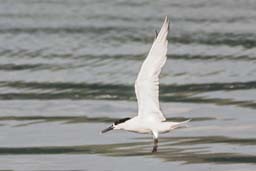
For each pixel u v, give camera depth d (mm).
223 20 48031
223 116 29125
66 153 25641
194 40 42438
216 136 27031
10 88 33406
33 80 34625
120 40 42688
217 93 32125
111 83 33938
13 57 38969
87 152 25719
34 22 48188
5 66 37094
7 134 27578
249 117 28828
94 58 38375
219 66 36344
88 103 31219
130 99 31781
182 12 50969
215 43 41469
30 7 53375
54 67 36750
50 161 24875
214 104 30625
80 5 54125
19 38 43625
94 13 51000
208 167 24109
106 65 36906
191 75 35062
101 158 25109
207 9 52000
